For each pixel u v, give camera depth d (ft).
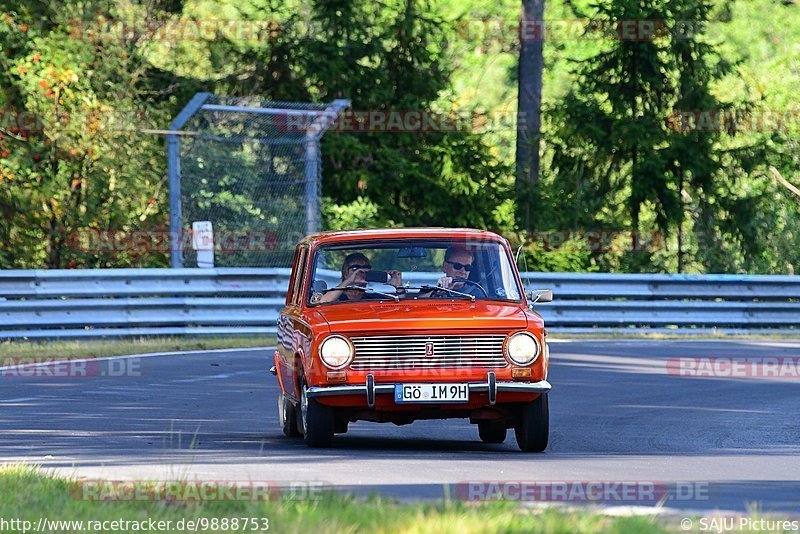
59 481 91.81
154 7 403.13
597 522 73.87
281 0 471.21
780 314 325.83
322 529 71.36
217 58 428.97
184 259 348.79
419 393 122.93
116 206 357.82
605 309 310.65
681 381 205.05
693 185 442.09
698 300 326.65
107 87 367.66
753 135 493.36
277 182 338.34
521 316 127.03
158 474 102.68
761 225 462.60
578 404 174.09
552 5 622.54
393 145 418.92
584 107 428.56
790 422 157.99
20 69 342.64
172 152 290.15
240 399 174.19
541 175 440.45
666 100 439.22
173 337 271.90
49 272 263.08
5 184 349.41
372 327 123.65
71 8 364.99
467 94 627.46
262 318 281.74
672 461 119.96
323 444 125.49
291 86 422.82
